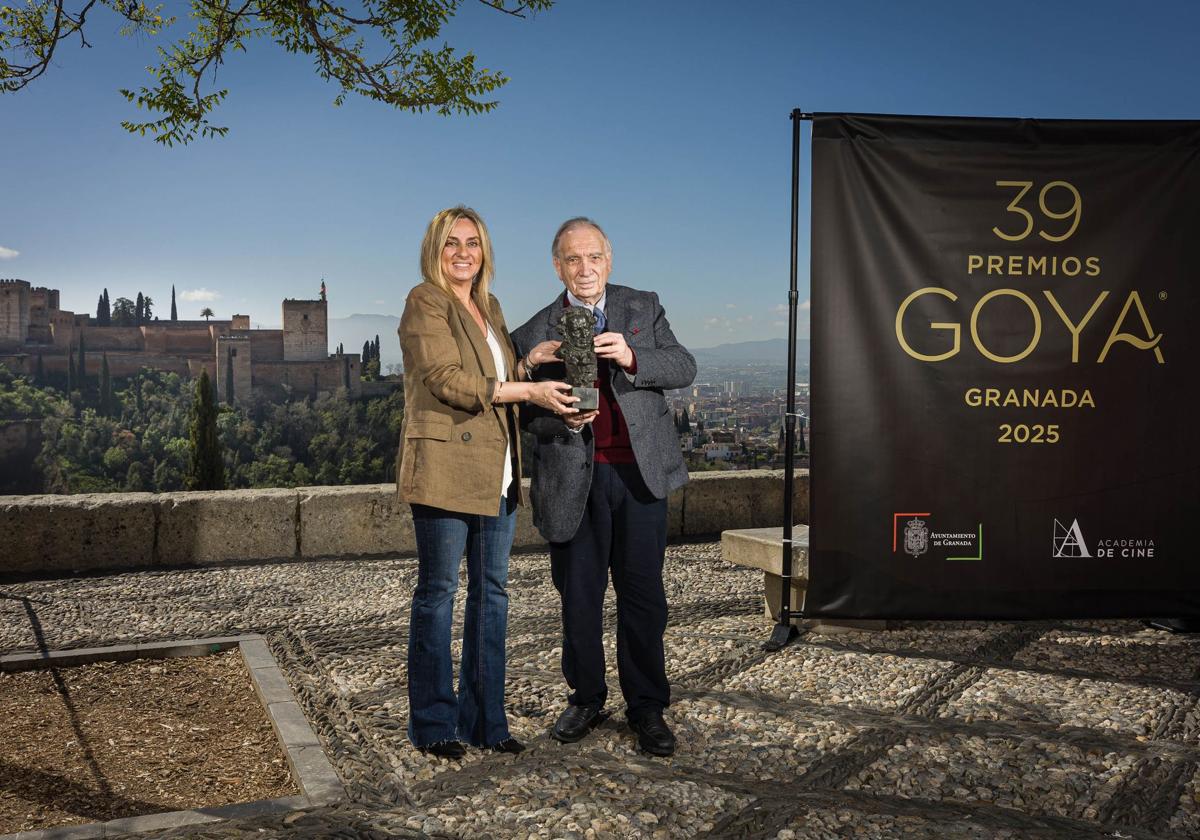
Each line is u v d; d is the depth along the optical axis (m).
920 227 4.12
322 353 167.12
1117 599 4.21
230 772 3.09
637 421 3.05
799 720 3.39
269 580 6.21
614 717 3.41
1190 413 4.16
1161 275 4.14
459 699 3.15
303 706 3.59
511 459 3.08
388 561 6.92
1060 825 2.55
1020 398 4.17
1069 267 4.14
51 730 3.50
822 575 4.25
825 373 4.18
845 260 4.14
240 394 156.50
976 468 4.18
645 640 3.12
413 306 2.98
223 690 4.00
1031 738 3.18
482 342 3.01
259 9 7.49
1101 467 4.18
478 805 2.66
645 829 2.50
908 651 4.33
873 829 2.51
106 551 6.61
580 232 3.13
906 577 4.21
